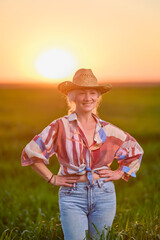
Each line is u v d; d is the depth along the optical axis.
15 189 7.92
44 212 5.82
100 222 3.32
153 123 21.44
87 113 3.41
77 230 3.22
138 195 7.32
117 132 3.49
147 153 12.47
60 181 3.27
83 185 3.25
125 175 3.51
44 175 3.28
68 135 3.33
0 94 57.84
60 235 4.20
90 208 3.28
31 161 3.29
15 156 11.44
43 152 3.30
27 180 9.02
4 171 9.98
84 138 3.32
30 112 29.05
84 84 3.31
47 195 7.21
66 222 3.25
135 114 28.34
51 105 34.72
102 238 3.33
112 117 25.11
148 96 55.53
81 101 3.36
